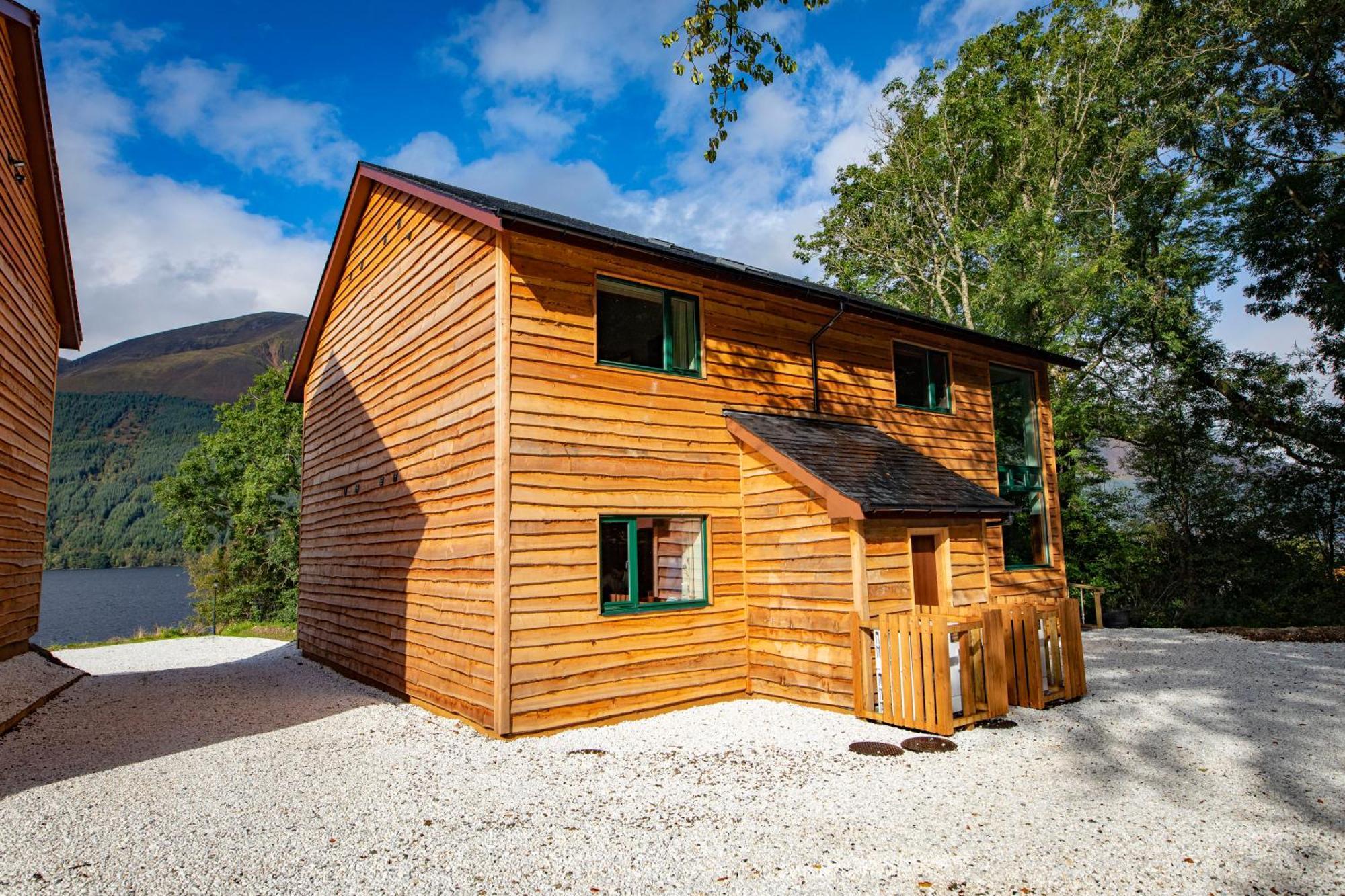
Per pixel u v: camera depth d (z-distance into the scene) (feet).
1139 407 73.87
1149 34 73.26
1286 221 66.23
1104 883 13.42
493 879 13.29
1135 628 56.70
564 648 25.38
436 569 28.99
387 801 17.52
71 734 24.13
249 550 108.17
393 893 12.66
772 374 33.68
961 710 25.03
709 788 18.61
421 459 30.91
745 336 32.89
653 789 18.53
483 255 27.17
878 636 26.11
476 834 15.42
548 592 25.27
